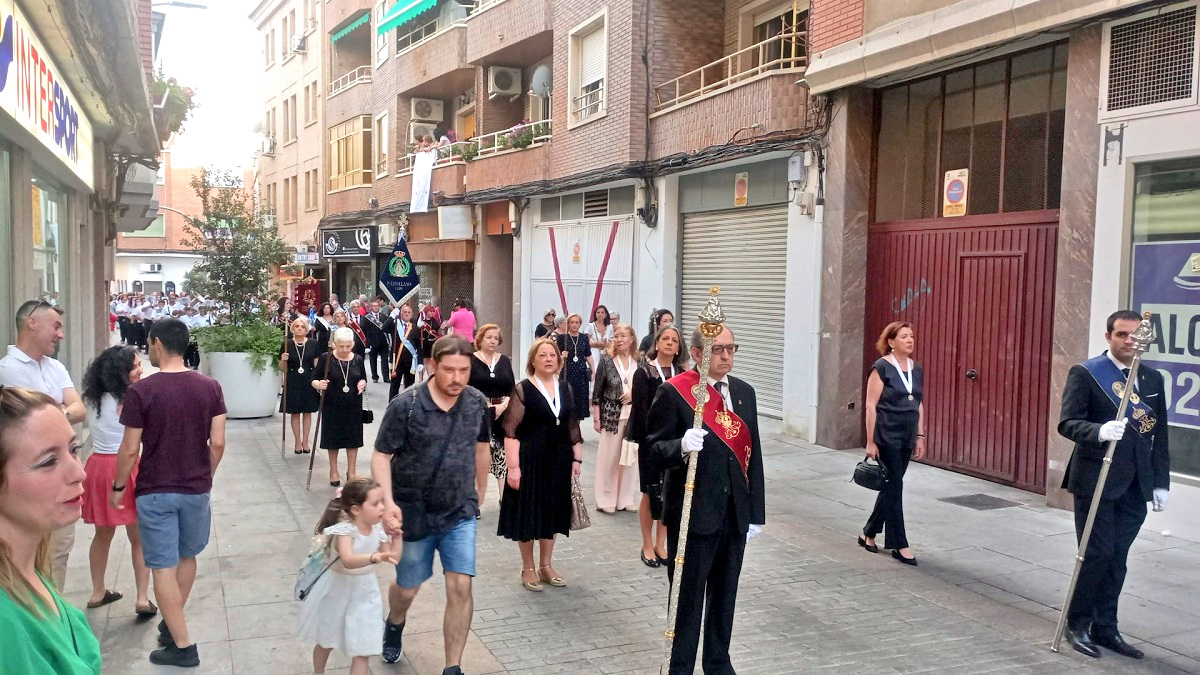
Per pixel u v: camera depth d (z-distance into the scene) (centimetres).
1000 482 985
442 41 2444
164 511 496
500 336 810
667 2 1595
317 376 980
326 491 955
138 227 2748
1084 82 845
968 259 1025
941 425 1063
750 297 1414
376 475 468
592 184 1755
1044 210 934
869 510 882
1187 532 771
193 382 511
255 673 502
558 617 597
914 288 1098
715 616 477
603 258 1822
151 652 523
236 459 1128
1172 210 781
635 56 1583
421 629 574
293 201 4075
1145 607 622
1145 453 551
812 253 1213
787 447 1188
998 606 623
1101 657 540
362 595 454
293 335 1172
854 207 1152
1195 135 754
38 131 739
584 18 1762
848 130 1138
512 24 2080
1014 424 969
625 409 862
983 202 1014
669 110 1516
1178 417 780
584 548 754
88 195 1370
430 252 2655
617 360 865
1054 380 884
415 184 2536
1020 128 966
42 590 195
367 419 984
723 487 466
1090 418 565
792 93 1220
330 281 3538
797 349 1248
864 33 1088
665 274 1595
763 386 1388
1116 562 552
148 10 1284
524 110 2381
